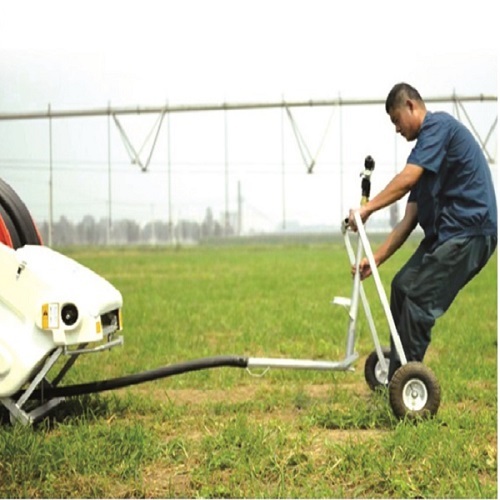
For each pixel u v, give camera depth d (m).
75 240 37.97
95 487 3.76
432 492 3.67
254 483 3.75
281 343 7.73
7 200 4.95
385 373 5.27
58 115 16.86
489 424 4.62
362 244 4.87
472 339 8.19
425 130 4.84
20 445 4.11
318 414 4.82
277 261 24.11
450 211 4.83
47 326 4.42
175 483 3.83
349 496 3.66
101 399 5.30
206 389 5.87
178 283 15.88
